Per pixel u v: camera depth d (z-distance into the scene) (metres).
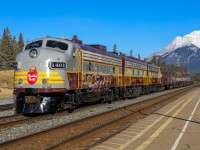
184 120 16.33
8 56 98.50
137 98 35.91
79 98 20.81
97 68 23.80
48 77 17.48
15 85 18.16
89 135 12.35
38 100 17.50
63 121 16.42
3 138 11.95
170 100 32.09
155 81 49.31
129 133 12.74
